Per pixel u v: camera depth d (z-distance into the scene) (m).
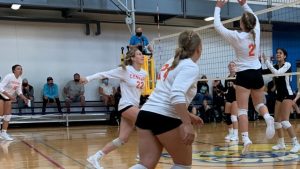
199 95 13.50
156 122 2.47
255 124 11.98
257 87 4.71
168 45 14.03
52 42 13.51
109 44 14.20
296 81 15.88
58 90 13.49
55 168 4.86
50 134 10.03
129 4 12.77
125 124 4.46
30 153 6.41
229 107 7.75
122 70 4.41
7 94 8.45
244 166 4.59
